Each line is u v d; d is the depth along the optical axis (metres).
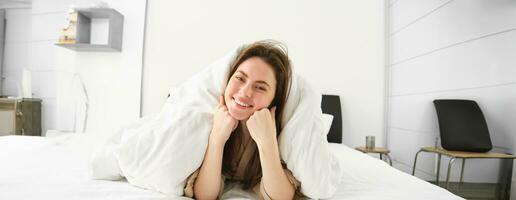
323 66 2.82
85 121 2.90
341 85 2.82
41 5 3.20
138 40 2.87
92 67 2.93
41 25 3.18
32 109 3.03
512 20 1.72
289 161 0.79
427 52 2.27
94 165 0.87
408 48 2.50
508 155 1.70
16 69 3.42
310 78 2.82
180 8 2.86
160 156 0.76
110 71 2.90
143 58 2.87
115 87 2.89
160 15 2.87
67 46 2.73
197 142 0.77
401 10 2.62
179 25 2.86
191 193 0.81
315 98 0.84
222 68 0.87
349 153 1.77
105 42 2.94
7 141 1.43
